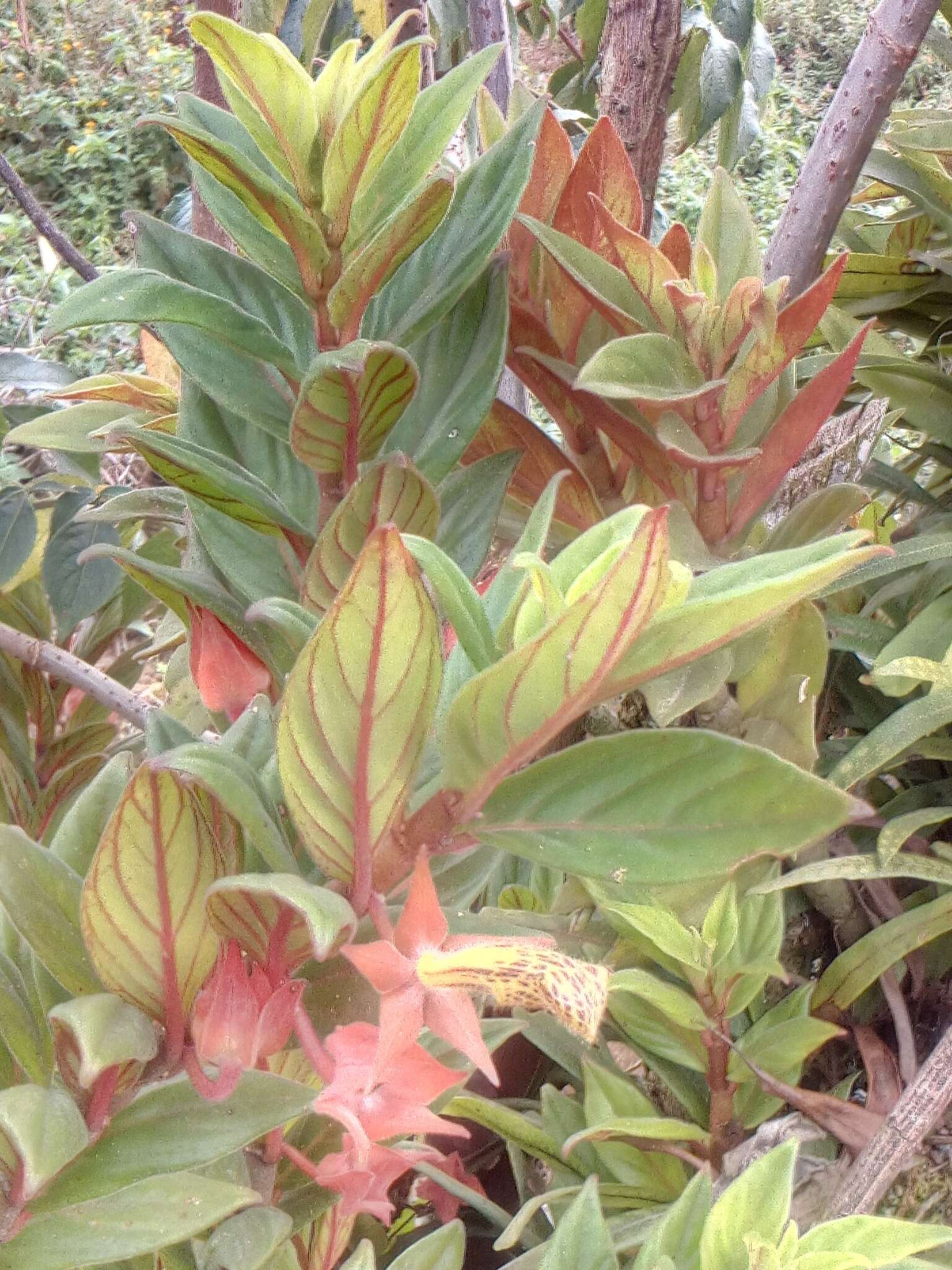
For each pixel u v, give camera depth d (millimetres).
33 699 1003
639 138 782
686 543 545
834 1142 573
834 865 534
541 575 365
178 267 546
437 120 477
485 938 371
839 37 4641
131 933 374
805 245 729
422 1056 378
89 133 5027
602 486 629
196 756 369
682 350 549
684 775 360
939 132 705
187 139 438
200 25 432
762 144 4094
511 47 1153
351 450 478
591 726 609
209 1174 426
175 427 686
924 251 781
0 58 5094
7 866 394
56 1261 365
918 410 696
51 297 3887
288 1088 385
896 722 547
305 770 362
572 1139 542
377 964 362
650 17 757
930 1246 449
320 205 474
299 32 1091
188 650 781
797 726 561
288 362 490
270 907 382
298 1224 449
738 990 559
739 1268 456
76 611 976
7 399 1320
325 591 482
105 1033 356
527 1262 524
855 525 738
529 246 603
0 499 980
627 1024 592
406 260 491
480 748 365
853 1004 635
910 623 605
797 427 544
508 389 793
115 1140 381
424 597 342
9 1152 367
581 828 370
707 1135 568
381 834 378
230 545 541
